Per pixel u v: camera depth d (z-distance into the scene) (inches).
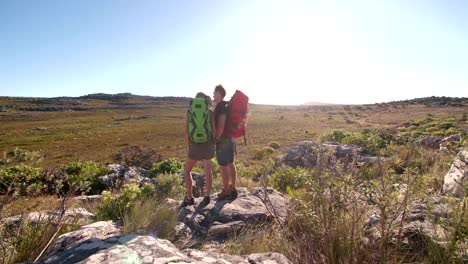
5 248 144.1
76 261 93.7
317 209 115.6
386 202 100.9
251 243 161.6
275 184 339.9
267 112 4247.0
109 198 229.8
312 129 2068.2
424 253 106.5
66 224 191.3
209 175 211.9
